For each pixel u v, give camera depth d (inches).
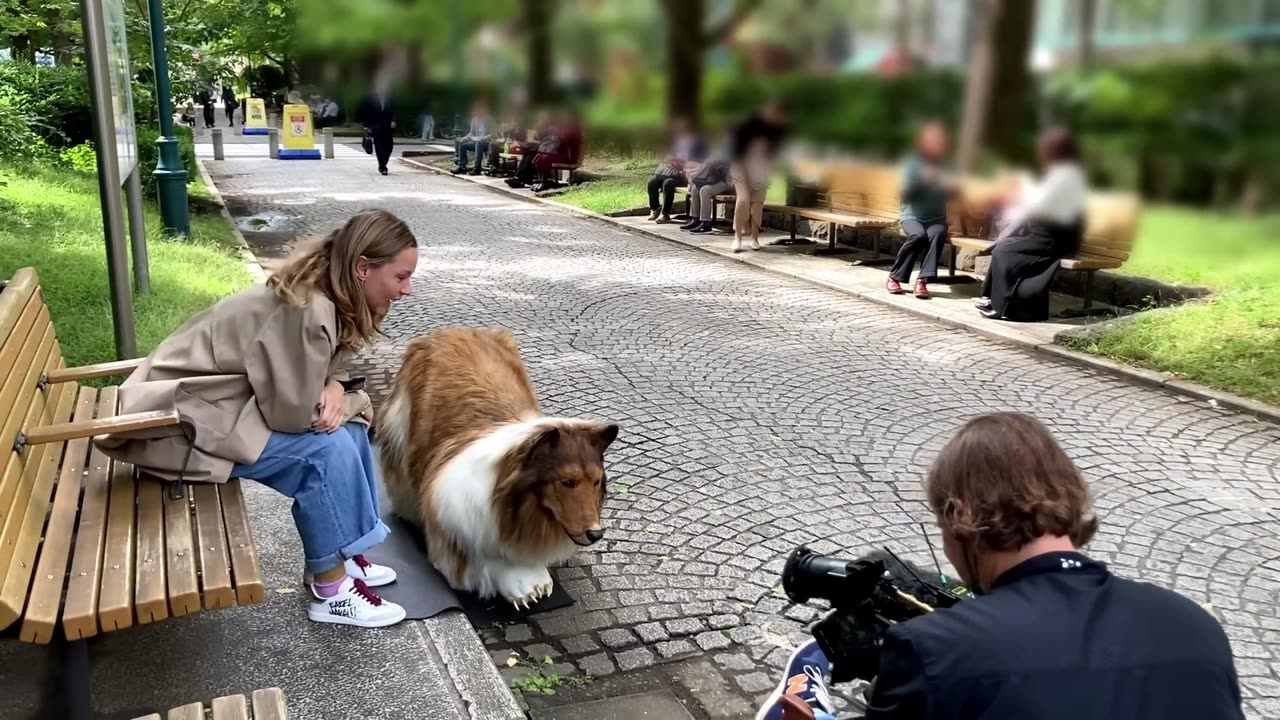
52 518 109.3
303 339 118.3
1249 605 149.9
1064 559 64.2
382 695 115.8
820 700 91.3
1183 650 59.8
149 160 499.8
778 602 147.6
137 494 117.1
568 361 273.3
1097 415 238.2
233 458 117.9
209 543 106.4
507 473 132.6
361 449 134.4
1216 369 261.6
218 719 82.1
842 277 405.1
